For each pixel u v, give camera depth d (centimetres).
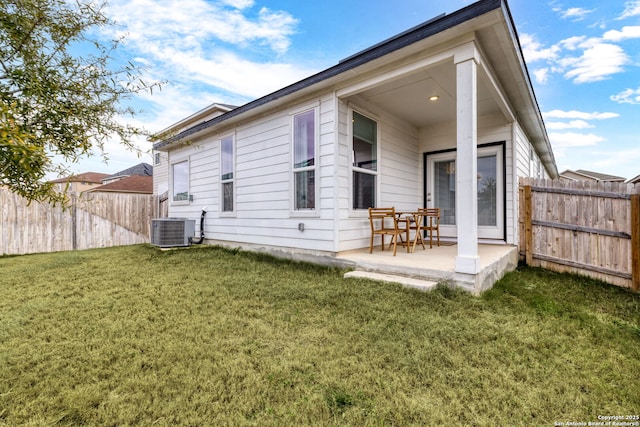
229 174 659
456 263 321
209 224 718
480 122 573
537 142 755
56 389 168
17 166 142
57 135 188
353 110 475
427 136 645
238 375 180
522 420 144
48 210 730
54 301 321
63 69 188
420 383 172
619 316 299
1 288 374
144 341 224
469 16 290
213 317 271
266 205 562
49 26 179
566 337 231
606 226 429
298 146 509
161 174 1722
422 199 652
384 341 217
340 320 257
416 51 351
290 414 148
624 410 152
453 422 142
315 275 406
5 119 133
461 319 253
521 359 196
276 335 233
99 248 756
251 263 496
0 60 165
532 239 512
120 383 173
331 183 449
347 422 142
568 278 436
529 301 313
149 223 902
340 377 177
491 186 566
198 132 713
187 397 160
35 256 627
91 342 224
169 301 316
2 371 185
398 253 462
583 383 173
